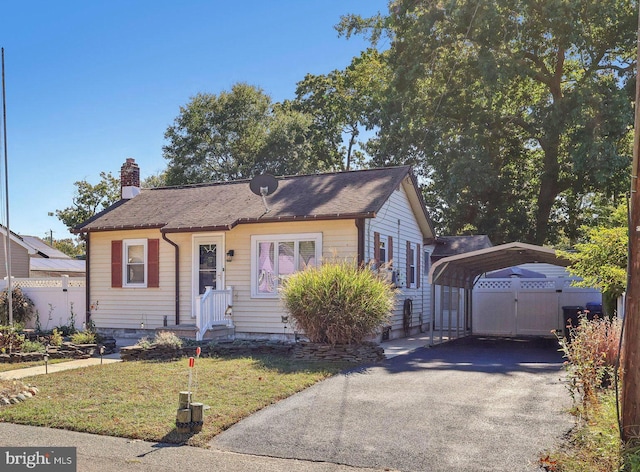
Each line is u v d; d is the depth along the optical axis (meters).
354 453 6.38
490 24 27.14
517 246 14.64
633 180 5.81
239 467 5.99
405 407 8.20
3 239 27.78
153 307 18.27
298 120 43.25
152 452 6.48
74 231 19.17
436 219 36.91
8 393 8.90
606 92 26.61
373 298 12.48
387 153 33.47
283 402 8.57
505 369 11.37
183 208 18.80
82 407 8.32
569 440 6.59
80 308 19.95
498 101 30.97
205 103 44.97
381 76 36.25
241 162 43.78
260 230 16.77
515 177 34.88
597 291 18.98
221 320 16.38
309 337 12.77
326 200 16.59
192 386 9.55
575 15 26.61
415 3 29.66
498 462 6.02
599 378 7.64
